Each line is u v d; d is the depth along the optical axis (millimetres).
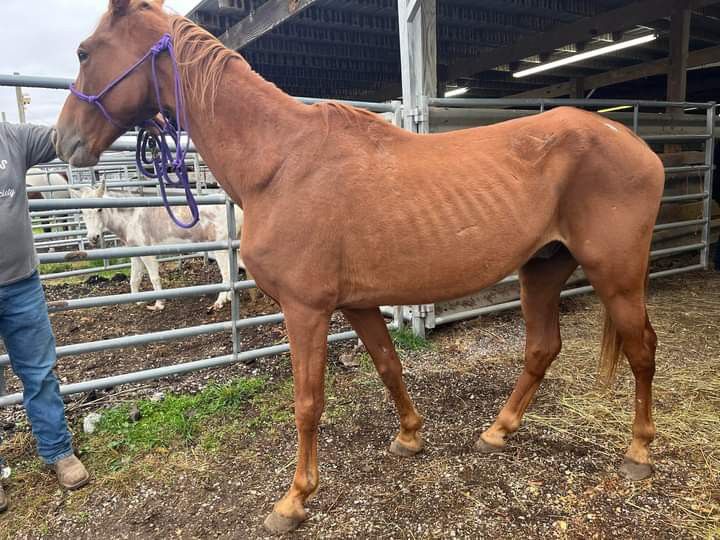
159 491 2174
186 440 2539
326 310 1814
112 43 1848
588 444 2367
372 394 2969
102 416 2748
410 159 1836
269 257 1778
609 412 2645
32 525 2014
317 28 6227
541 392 2912
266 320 3309
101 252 2729
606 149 1928
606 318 2172
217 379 3250
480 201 1837
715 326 3904
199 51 1832
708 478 2084
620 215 1930
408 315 3973
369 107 3498
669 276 5422
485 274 1898
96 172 8930
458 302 4062
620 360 2199
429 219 1789
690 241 5945
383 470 2236
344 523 1923
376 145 1833
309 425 1870
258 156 1794
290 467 2293
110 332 4363
